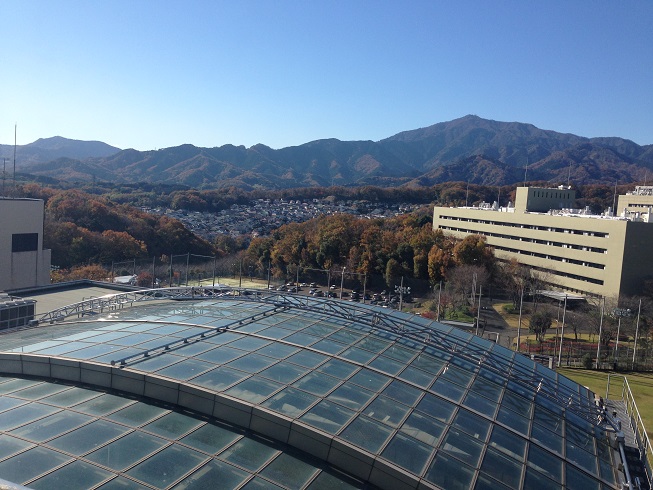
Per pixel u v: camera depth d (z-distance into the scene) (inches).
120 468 528.7
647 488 652.7
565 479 611.2
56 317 1210.6
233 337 866.1
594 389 1699.1
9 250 1982.0
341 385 710.5
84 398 680.4
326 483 551.5
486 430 666.8
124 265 3257.9
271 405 634.8
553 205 4121.6
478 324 2359.7
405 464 563.2
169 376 684.1
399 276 3334.2
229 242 4985.2
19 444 558.6
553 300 3090.6
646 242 2977.4
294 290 3149.6
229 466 554.6
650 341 2234.3
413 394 717.9
